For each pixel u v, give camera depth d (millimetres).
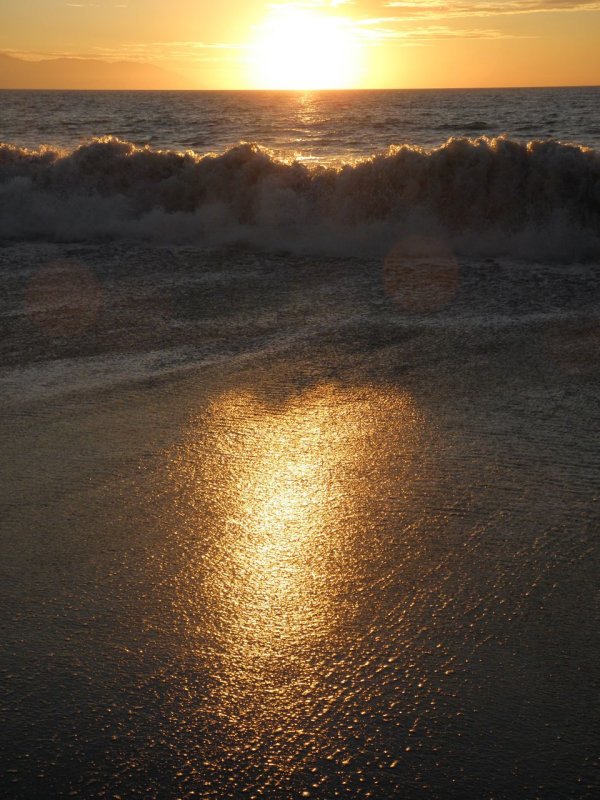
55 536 2609
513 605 2230
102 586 2316
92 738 1745
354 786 1624
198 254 7605
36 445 3365
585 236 7727
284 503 2857
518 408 3805
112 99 133375
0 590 2295
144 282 6477
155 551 2518
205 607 2217
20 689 1886
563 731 1756
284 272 6852
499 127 41312
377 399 3945
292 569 2422
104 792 1612
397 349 4746
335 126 46406
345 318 5430
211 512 2781
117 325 5250
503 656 2012
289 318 5434
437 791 1607
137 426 3578
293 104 99062
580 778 1631
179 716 1809
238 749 1721
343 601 2256
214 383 4168
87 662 1984
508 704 1839
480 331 5090
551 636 2090
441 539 2600
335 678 1934
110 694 1874
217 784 1635
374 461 3225
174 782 1639
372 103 96312
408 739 1741
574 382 4148
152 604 2230
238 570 2410
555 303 5766
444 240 7965
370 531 2656
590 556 2486
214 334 5062
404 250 7730
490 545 2559
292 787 1627
